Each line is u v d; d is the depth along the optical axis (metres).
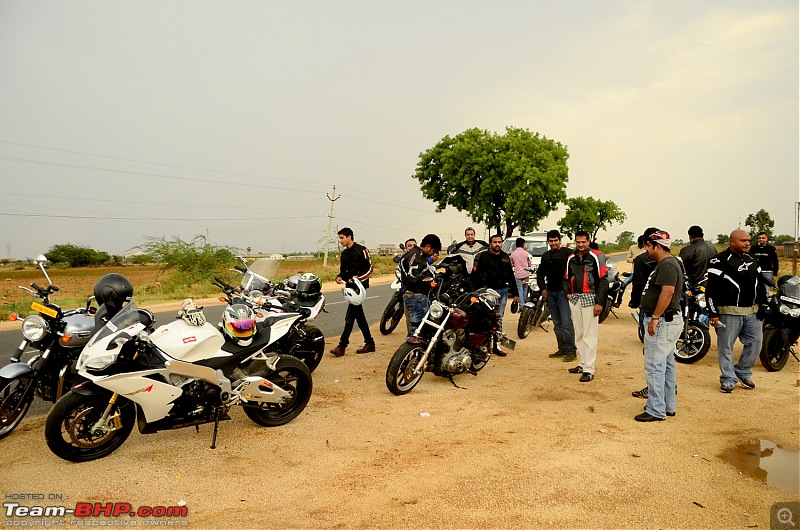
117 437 4.61
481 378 7.15
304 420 5.46
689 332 8.05
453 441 4.88
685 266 8.34
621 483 4.02
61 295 25.16
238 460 4.48
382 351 8.84
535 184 41.66
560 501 3.75
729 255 6.42
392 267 41.28
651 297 5.56
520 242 10.54
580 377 7.16
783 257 35.56
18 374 4.74
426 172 47.34
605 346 9.28
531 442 4.84
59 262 57.88
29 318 4.79
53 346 5.00
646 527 3.42
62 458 4.32
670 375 5.58
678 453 4.59
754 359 6.54
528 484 4.00
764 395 6.33
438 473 4.20
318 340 7.20
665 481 4.06
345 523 3.47
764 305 6.49
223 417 4.85
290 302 6.82
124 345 4.40
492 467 4.30
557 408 5.84
